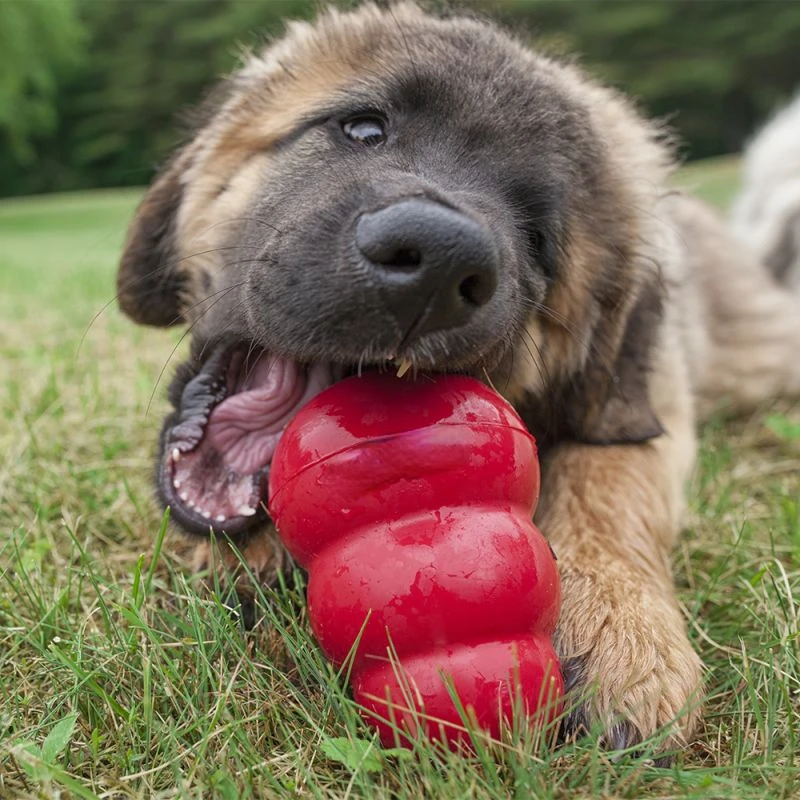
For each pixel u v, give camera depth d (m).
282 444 0.40
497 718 0.36
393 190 0.42
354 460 0.38
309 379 0.48
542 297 0.51
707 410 0.86
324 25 0.57
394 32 0.54
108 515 0.57
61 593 0.47
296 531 0.39
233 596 0.47
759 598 0.48
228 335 0.49
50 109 7.49
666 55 7.27
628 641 0.44
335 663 0.39
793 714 0.40
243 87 0.58
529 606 0.37
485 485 0.38
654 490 0.56
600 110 0.60
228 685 0.40
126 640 0.43
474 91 0.50
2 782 0.37
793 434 0.70
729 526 0.59
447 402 0.39
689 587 0.54
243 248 0.50
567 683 0.43
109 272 1.84
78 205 5.18
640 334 0.58
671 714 0.41
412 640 0.36
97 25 8.05
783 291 1.08
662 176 0.65
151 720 0.39
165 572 0.52
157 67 8.00
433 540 0.37
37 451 0.65
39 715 0.41
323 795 0.36
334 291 0.40
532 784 0.35
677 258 0.72
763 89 7.23
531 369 0.53
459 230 0.38
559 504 0.54
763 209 1.26
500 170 0.48
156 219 0.61
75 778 0.37
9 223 4.40
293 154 0.51
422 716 0.36
